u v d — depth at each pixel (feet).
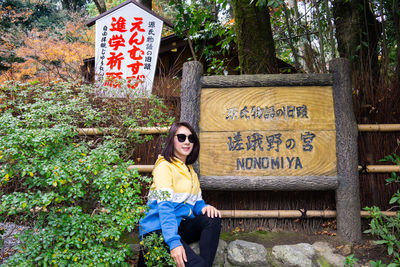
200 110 8.79
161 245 5.79
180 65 19.43
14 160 5.83
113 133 8.27
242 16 10.98
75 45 20.17
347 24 13.01
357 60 12.28
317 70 10.18
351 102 8.46
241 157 8.55
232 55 19.26
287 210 8.97
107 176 5.75
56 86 8.26
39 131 6.08
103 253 5.40
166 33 26.86
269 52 11.03
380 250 7.69
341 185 8.21
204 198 9.18
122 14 12.74
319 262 7.31
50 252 5.27
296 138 8.51
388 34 13.51
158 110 8.87
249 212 8.91
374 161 9.07
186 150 6.91
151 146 9.45
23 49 18.76
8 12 30.63
